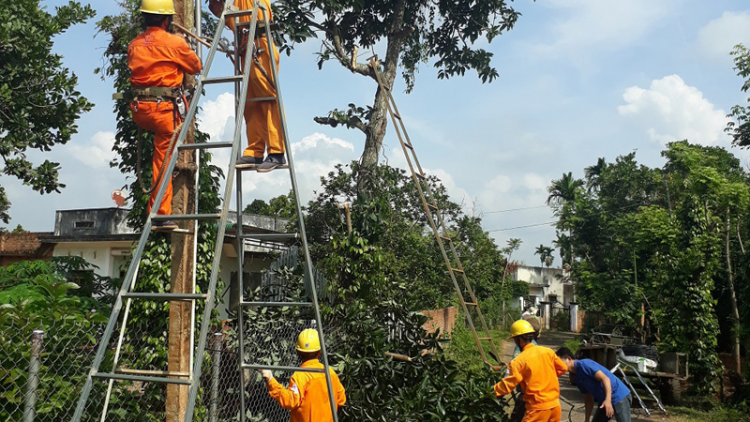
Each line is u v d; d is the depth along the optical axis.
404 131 12.35
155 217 3.85
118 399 5.94
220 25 4.46
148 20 4.63
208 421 6.44
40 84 13.88
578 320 41.97
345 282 10.62
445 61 18.42
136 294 3.64
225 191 3.70
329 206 16.31
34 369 4.40
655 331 19.67
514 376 6.45
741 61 21.06
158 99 4.52
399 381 7.79
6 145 13.22
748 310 14.18
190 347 4.85
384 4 16.61
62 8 14.52
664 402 13.28
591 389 7.00
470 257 23.80
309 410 4.96
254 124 4.96
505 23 17.38
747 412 12.05
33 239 20.09
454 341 16.64
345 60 14.57
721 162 33.28
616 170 37.12
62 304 5.61
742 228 20.86
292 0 13.73
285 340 8.09
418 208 19.80
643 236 21.14
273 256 15.20
